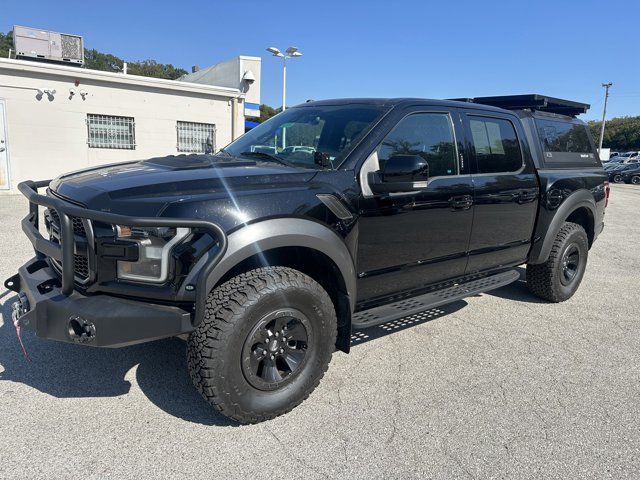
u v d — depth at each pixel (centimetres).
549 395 335
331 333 308
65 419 286
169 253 254
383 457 262
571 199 505
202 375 265
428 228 369
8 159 1312
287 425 289
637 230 1144
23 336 393
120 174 302
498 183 423
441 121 389
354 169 323
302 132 373
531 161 471
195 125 1596
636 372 375
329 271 319
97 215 249
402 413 306
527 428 294
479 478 249
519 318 489
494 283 434
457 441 279
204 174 289
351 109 374
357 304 347
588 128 584
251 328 271
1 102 1286
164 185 270
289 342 296
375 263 341
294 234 282
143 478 240
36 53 1513
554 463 263
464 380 352
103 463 249
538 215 480
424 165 309
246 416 280
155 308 256
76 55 1573
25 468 243
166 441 270
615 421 306
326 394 327
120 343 252
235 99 1647
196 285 251
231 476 244
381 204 333
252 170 306
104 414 293
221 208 265
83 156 1416
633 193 2448
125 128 1472
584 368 379
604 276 677
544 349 413
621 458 269
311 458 260
